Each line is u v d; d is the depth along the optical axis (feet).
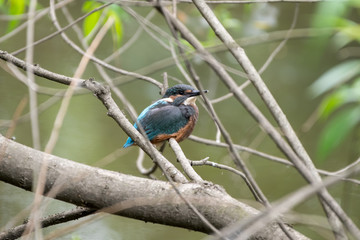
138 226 45.96
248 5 35.22
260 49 78.23
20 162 20.43
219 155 57.36
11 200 46.24
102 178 20.01
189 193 19.07
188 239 44.68
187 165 23.94
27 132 59.16
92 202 20.01
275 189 53.21
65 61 74.38
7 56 24.63
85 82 24.45
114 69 28.40
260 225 10.13
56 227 42.52
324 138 13.56
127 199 19.61
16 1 28.81
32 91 12.84
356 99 14.15
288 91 72.33
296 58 73.67
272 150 60.34
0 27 78.59
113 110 24.25
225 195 18.98
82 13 78.69
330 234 12.35
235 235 17.85
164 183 19.69
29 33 16.49
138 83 70.49
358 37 14.01
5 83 66.33
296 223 12.80
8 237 22.63
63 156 53.93
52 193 14.69
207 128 64.39
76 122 62.39
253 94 72.43
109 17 29.60
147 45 78.28
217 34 16.24
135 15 15.03
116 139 59.16
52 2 23.73
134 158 56.44
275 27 58.23
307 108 70.03
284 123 13.65
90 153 55.21
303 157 13.08
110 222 45.96
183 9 50.72
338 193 47.06
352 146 16.75
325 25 14.08
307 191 8.50
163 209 19.20
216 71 11.79
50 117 62.69
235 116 67.00
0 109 60.08
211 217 18.52
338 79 14.05
